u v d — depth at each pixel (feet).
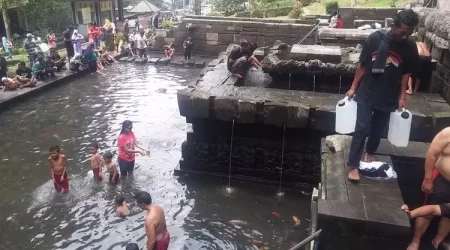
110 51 69.97
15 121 38.73
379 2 71.72
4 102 41.78
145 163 29.40
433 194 13.25
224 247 20.11
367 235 12.25
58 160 24.61
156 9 118.32
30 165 29.27
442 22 22.52
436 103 23.12
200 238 20.86
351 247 12.55
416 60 13.12
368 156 15.49
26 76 48.57
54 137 34.63
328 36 39.65
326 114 22.84
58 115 40.40
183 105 25.36
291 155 25.41
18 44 70.33
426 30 26.30
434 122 21.17
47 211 23.22
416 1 47.29
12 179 27.17
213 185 26.20
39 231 21.39
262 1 78.95
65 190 25.35
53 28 79.20
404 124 13.79
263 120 24.34
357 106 13.84
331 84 27.91
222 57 42.11
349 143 17.13
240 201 24.39
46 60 51.93
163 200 24.43
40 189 25.72
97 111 41.60
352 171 14.38
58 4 76.69
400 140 14.14
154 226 17.65
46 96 47.01
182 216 22.86
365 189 13.76
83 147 32.50
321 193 14.48
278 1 79.56
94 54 58.90
